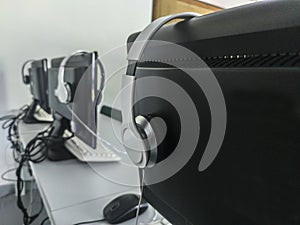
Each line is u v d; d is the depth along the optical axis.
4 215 1.86
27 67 2.24
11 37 2.18
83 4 2.38
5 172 2.20
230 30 0.33
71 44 2.38
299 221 0.26
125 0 2.50
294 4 0.26
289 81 0.25
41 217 1.55
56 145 1.19
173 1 1.09
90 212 0.73
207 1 1.06
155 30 0.48
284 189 0.27
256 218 0.30
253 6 0.31
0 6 2.10
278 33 0.27
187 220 0.43
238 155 0.31
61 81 1.17
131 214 0.70
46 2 2.25
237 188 0.32
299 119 0.25
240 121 0.31
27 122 1.87
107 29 2.49
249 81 0.29
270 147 0.27
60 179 0.93
